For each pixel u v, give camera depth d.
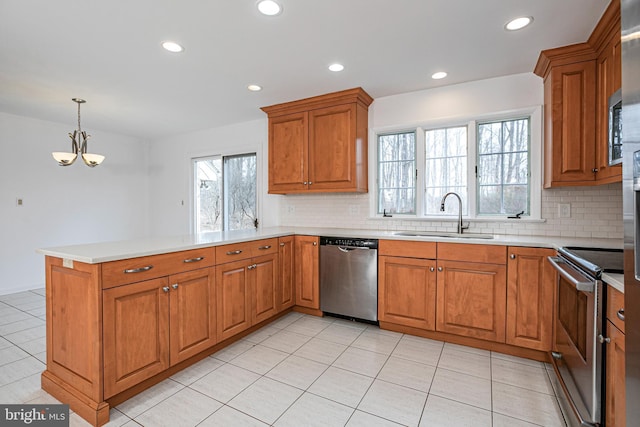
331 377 2.11
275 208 4.09
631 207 0.92
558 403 1.82
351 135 3.17
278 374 2.14
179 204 5.11
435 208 3.21
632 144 0.91
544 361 2.30
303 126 3.41
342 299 3.02
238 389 1.97
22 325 2.96
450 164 3.14
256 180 4.29
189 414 1.73
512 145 2.90
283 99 3.40
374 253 2.86
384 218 3.37
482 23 2.00
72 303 1.75
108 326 1.68
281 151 3.55
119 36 2.13
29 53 2.36
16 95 3.26
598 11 1.88
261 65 2.59
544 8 1.85
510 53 2.40
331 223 3.69
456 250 2.51
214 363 2.29
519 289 2.31
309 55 2.43
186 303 2.12
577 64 2.28
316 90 3.15
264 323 2.99
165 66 2.60
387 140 3.44
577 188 2.60
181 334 2.09
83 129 4.68
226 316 2.45
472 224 2.98
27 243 4.14
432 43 2.25
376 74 2.78
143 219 5.43
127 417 1.70
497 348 2.46
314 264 3.17
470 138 3.00
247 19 1.94
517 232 2.81
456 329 2.53
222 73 2.74
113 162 5.03
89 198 4.75
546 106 2.57
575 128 2.29
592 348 1.35
